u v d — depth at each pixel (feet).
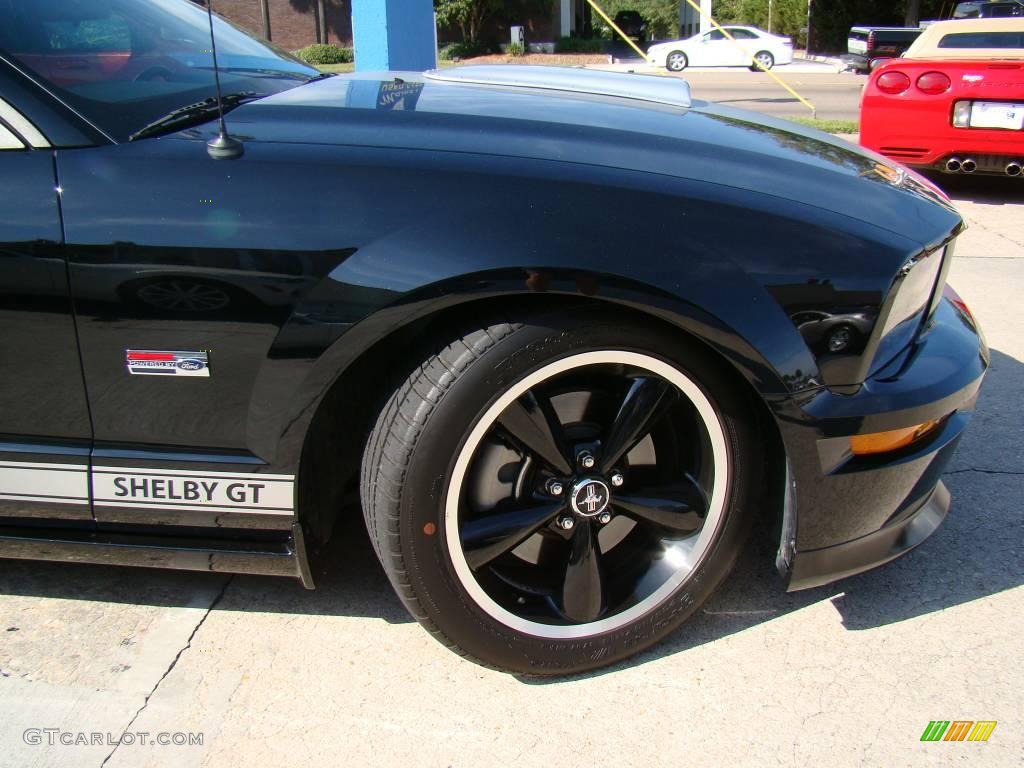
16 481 5.74
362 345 5.21
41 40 5.81
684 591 6.15
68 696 5.90
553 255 5.07
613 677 6.20
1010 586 7.14
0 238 5.15
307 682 6.10
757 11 117.08
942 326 6.53
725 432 5.79
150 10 7.41
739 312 5.27
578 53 106.42
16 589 6.93
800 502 5.80
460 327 5.27
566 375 5.71
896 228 5.74
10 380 5.47
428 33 26.96
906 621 6.75
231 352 5.30
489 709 5.90
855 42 63.67
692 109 7.34
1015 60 18.90
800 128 7.61
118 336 5.31
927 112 19.86
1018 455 9.16
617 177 5.41
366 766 5.44
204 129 5.64
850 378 5.57
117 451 5.64
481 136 5.70
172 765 5.41
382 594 7.00
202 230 5.14
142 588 6.99
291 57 9.04
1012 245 17.13
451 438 5.25
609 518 6.03
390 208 5.16
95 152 5.29
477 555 5.66
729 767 5.47
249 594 6.96
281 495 5.65
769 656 6.40
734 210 5.42
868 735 5.69
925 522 6.63
